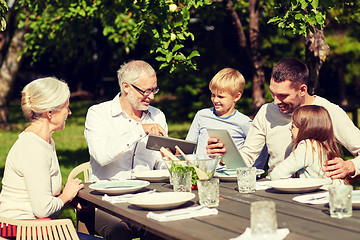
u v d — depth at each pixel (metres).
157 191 2.92
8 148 11.03
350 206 2.13
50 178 2.81
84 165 3.73
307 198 2.50
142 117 3.74
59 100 2.85
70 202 3.27
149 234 3.25
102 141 3.48
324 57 4.71
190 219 2.17
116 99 3.68
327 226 1.99
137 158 3.65
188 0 3.97
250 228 1.89
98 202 2.73
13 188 2.76
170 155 2.92
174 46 4.04
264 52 14.13
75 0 7.97
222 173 3.41
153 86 3.54
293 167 2.97
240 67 15.45
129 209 2.42
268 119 3.62
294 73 3.29
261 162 3.95
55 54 11.15
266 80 14.55
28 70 26.30
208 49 15.95
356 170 3.11
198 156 3.00
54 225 2.52
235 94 4.09
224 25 15.05
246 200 2.57
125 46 9.00
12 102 25.30
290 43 14.16
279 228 1.99
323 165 2.96
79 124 16.48
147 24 4.20
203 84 15.65
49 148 2.84
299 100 3.38
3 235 2.52
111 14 8.13
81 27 8.70
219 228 2.00
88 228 3.41
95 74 25.56
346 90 24.98
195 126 4.35
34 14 8.79
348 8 5.80
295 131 3.09
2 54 13.91
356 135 3.38
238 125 4.14
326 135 3.00
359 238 1.81
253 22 7.70
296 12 3.79
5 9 4.09
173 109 16.20
